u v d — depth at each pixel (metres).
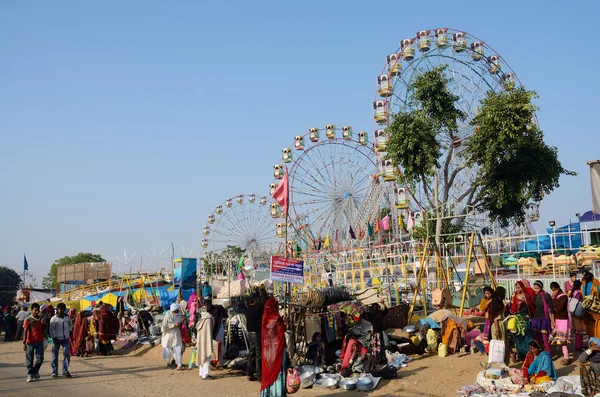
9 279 68.25
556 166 25.80
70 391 12.68
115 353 19.53
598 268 19.23
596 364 9.59
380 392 11.37
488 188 26.47
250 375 13.05
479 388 10.57
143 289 29.12
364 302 18.11
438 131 28.28
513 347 12.33
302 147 47.53
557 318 11.67
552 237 23.69
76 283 52.56
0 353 21.53
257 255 52.16
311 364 13.52
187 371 15.00
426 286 21.80
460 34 36.56
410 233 31.70
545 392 9.83
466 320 14.52
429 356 13.79
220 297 20.12
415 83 28.78
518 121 24.91
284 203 15.49
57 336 14.65
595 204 13.53
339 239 44.88
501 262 26.28
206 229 56.94
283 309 15.08
